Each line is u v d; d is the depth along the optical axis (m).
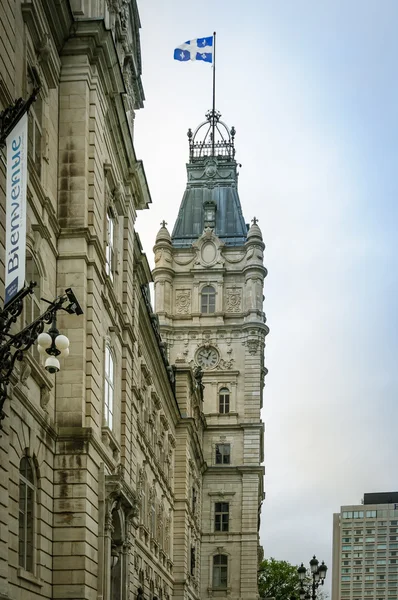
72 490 33.81
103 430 37.84
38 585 31.08
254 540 96.88
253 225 105.44
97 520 35.78
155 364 65.69
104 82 38.38
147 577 60.97
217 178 112.00
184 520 79.50
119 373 42.97
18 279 23.14
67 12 35.12
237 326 102.62
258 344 102.00
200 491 96.56
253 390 101.19
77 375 34.84
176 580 77.94
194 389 87.31
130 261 45.28
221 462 99.69
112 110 40.00
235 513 97.81
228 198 110.50
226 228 107.88
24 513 30.42
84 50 36.59
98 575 35.56
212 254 104.62
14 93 28.48
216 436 100.44
